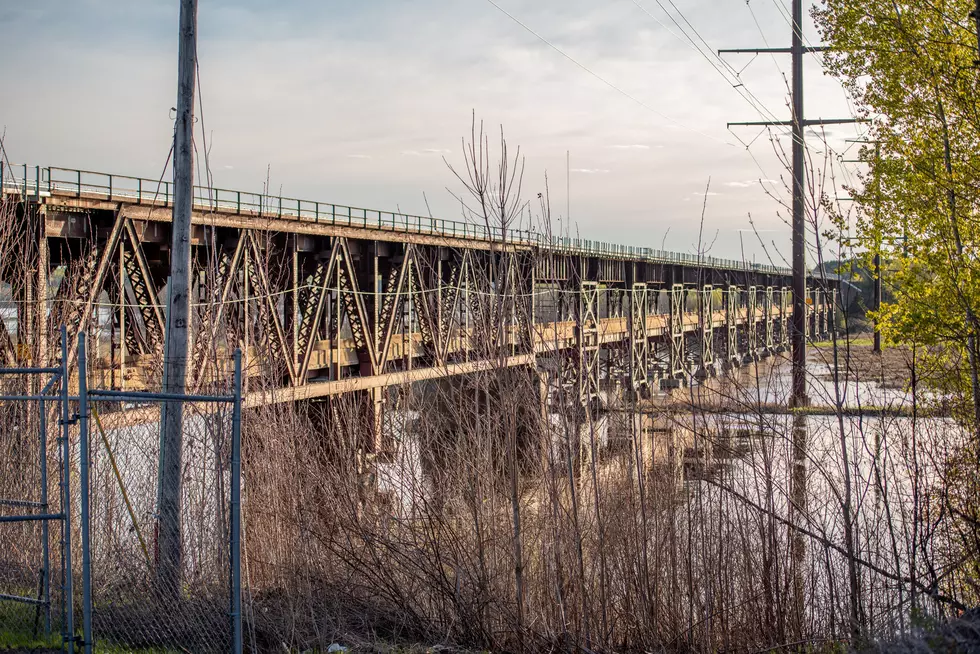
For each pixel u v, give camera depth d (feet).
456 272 125.39
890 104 51.31
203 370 43.14
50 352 57.31
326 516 36.47
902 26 49.67
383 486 41.09
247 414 40.75
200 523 34.40
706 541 34.53
